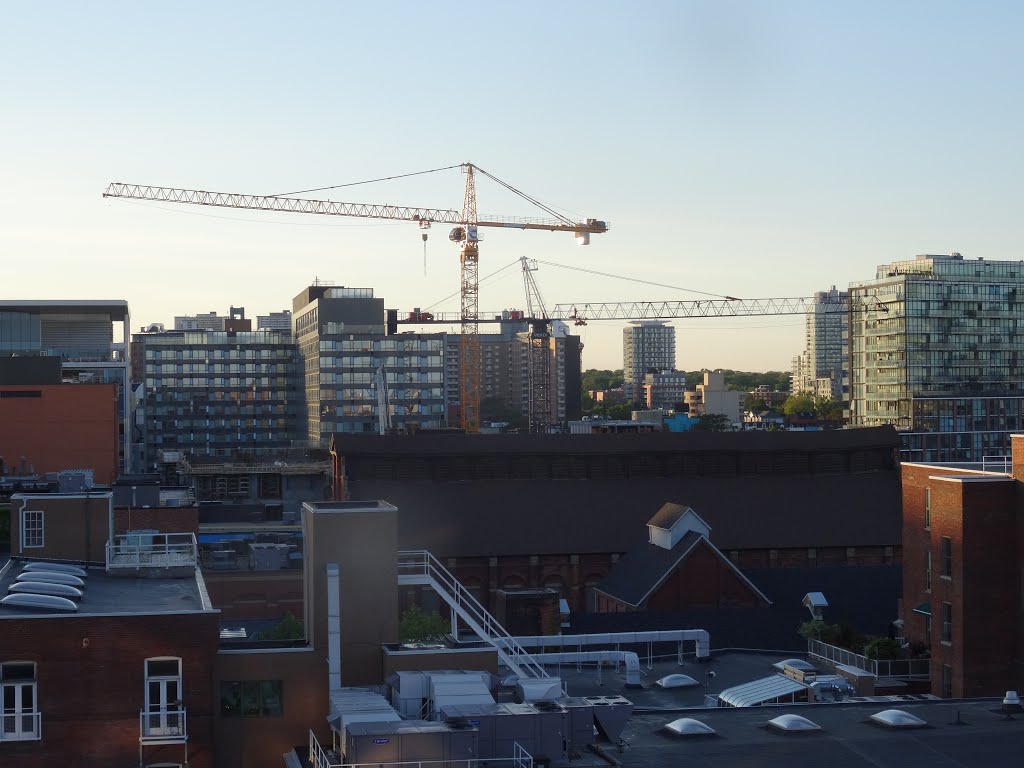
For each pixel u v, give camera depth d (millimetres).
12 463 149875
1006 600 67062
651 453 126688
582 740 40875
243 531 113938
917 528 74125
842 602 102812
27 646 40844
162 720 41219
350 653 45312
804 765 40844
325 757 38469
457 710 39562
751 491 126625
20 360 151625
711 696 64812
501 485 123688
